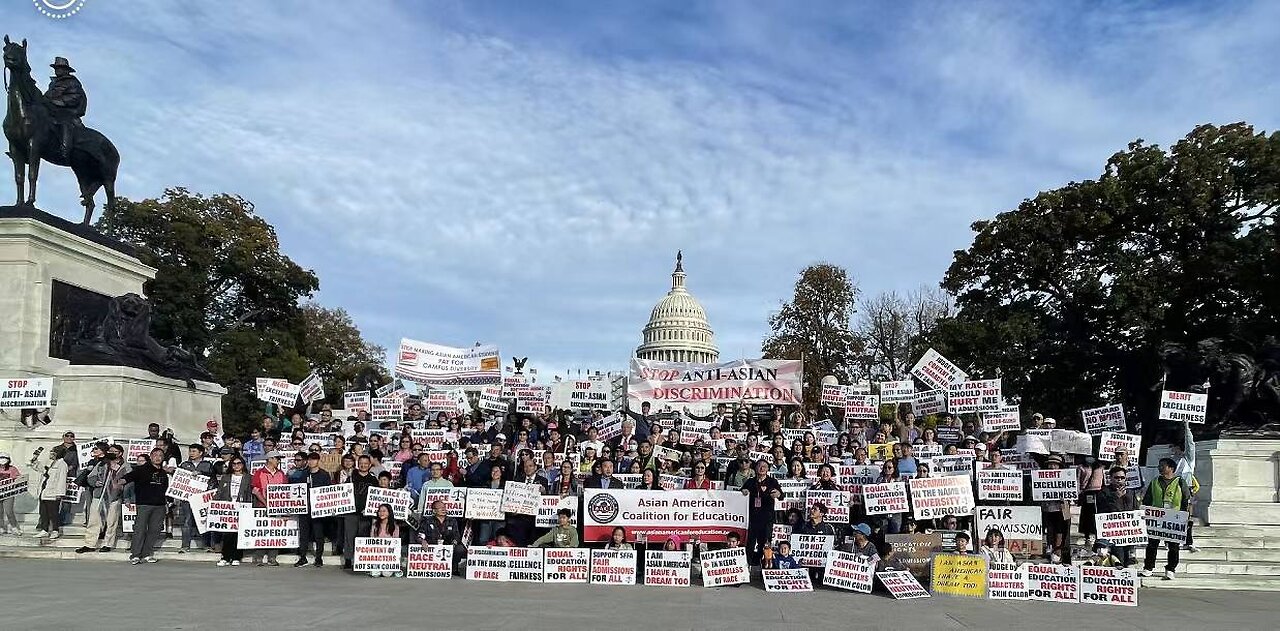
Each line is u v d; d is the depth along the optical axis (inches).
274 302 2659.9
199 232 2454.5
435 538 711.7
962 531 719.1
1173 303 1849.2
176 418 1113.4
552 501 732.7
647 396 1221.7
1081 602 633.0
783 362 1207.6
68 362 1067.3
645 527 725.3
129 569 701.9
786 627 495.2
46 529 824.9
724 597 615.8
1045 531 802.2
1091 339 1815.9
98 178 1232.8
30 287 1038.4
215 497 762.8
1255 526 898.1
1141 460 1413.6
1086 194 1921.8
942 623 527.8
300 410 1278.3
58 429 978.7
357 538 696.4
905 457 815.7
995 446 904.9
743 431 1049.5
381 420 1102.4
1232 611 614.5
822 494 720.3
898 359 2844.5
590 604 564.7
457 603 554.6
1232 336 1681.8
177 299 2319.1
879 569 681.6
